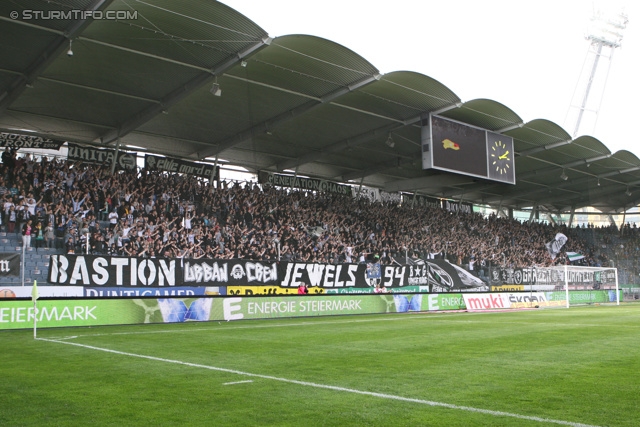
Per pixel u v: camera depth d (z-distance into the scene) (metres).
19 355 11.19
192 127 29.39
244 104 26.56
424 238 39.59
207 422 5.73
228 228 29.19
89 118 27.44
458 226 43.84
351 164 37.88
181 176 31.48
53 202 25.16
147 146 31.50
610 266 51.22
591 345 12.36
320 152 34.09
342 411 6.17
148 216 27.34
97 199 26.58
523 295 32.84
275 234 31.27
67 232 24.16
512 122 31.30
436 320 21.22
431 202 46.34
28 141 28.30
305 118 29.06
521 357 10.43
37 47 19.86
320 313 24.33
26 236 22.67
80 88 23.92
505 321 20.42
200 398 6.92
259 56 21.89
